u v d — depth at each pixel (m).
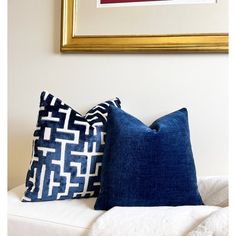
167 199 1.19
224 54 1.49
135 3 1.57
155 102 1.58
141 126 1.26
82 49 1.62
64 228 1.10
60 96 1.71
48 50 1.71
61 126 1.34
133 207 1.17
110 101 1.57
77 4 1.64
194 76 1.53
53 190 1.31
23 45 1.75
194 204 1.21
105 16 1.61
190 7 1.50
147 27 1.56
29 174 1.34
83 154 1.34
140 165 1.19
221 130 1.52
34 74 1.74
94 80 1.65
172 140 1.23
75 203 1.30
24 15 1.74
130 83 1.61
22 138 1.77
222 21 1.48
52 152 1.31
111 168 1.23
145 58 1.58
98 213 1.19
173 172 1.20
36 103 1.74
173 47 1.51
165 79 1.56
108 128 1.30
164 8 1.53
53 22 1.70
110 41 1.59
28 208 1.23
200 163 1.54
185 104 1.55
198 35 1.49
